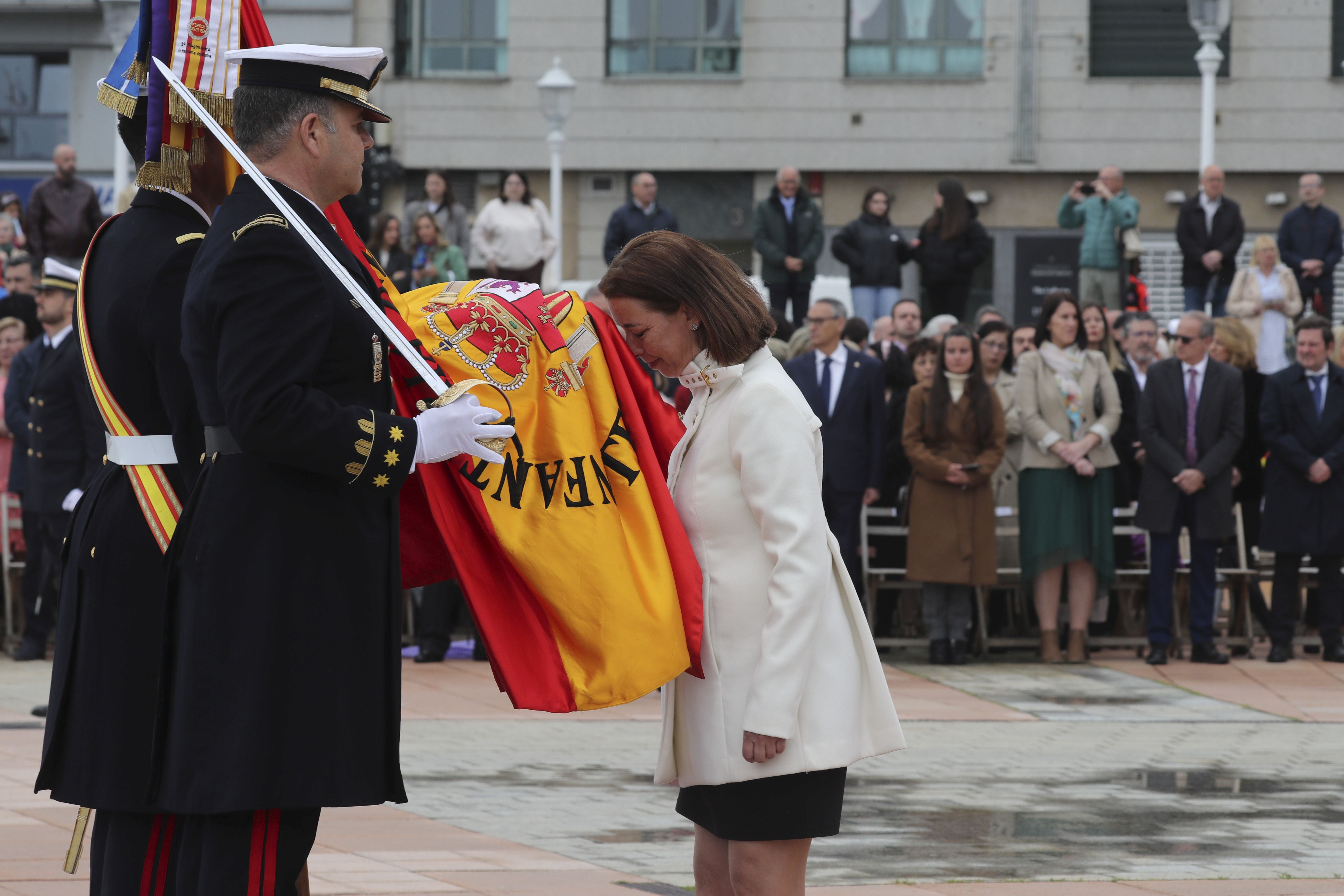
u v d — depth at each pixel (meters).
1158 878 13.20
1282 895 12.54
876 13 61.91
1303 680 25.39
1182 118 61.34
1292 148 61.09
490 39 62.28
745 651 8.74
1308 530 26.81
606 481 9.32
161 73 9.43
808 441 8.73
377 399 8.90
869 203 39.59
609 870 13.23
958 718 21.89
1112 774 18.08
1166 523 26.58
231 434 8.49
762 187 62.59
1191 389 26.77
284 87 8.80
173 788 8.44
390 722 8.87
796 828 8.68
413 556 9.73
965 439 26.19
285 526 8.48
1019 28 61.28
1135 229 40.22
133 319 9.42
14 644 27.70
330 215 9.56
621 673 8.88
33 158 64.25
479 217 39.62
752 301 8.79
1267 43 60.94
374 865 13.31
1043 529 26.50
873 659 8.93
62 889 11.98
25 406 27.30
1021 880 13.06
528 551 9.04
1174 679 25.47
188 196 9.89
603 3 61.91
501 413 9.08
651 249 8.74
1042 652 27.12
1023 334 28.00
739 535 8.82
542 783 17.28
